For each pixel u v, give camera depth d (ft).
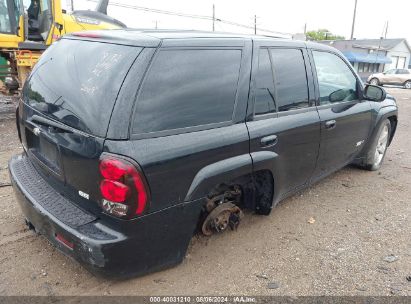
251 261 10.64
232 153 9.57
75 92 8.68
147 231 8.31
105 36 9.19
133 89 7.91
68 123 8.55
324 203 14.67
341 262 10.81
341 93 14.28
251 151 10.13
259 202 12.04
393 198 15.46
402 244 11.91
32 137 10.52
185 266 10.23
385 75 102.22
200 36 9.50
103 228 8.18
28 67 29.76
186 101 8.75
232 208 11.16
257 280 9.87
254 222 12.76
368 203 14.87
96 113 7.99
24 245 10.87
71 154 8.37
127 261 8.29
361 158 17.38
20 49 29.60
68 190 8.91
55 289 9.21
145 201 7.98
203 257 10.66
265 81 10.77
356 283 9.93
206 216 10.82
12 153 19.21
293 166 12.01
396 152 22.63
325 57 13.60
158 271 9.29
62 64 9.67
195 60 9.04
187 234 9.14
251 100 10.23
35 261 10.19
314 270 10.40
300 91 12.11
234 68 9.87
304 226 12.76
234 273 10.10
